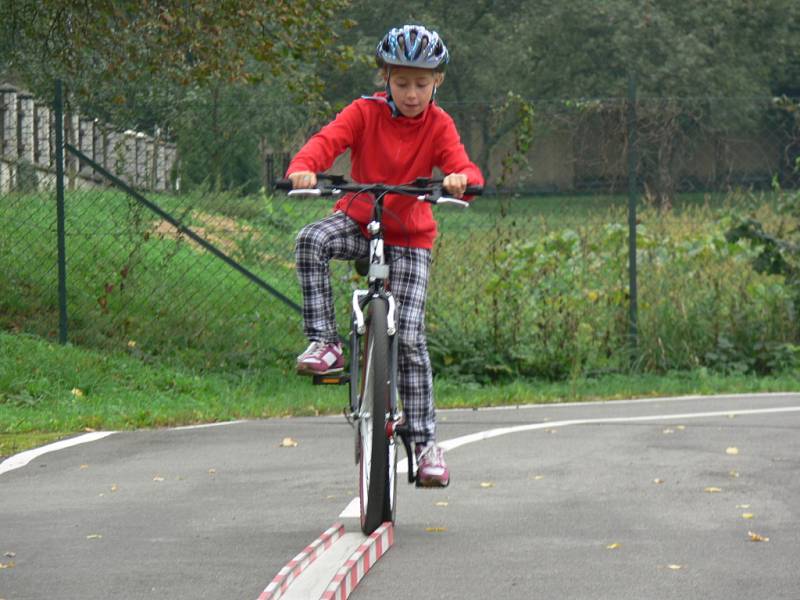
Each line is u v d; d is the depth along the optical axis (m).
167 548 11.11
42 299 25.94
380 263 10.98
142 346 25.34
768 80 113.50
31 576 10.20
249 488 14.05
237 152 25.70
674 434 17.75
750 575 10.09
